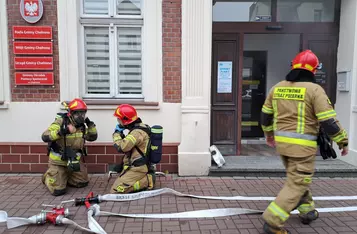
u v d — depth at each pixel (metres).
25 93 5.27
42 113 5.30
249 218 3.75
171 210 3.96
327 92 6.27
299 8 6.22
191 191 4.61
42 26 5.16
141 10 5.46
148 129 4.52
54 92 5.30
